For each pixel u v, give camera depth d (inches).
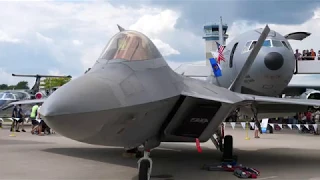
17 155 414.9
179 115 273.6
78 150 458.3
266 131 830.5
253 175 293.1
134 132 239.1
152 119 246.5
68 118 199.0
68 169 330.0
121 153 433.7
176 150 470.9
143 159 260.2
